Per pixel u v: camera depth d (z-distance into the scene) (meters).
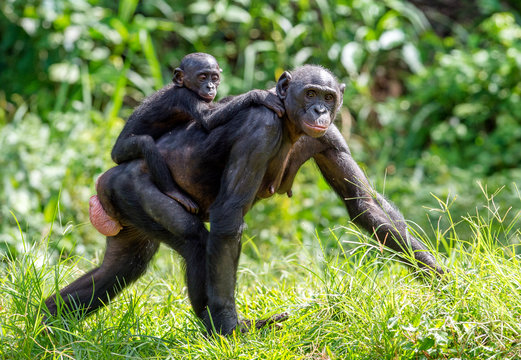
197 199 12.66
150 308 13.95
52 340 11.96
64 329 12.11
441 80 29.78
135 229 13.19
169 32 32.09
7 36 29.44
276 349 11.29
